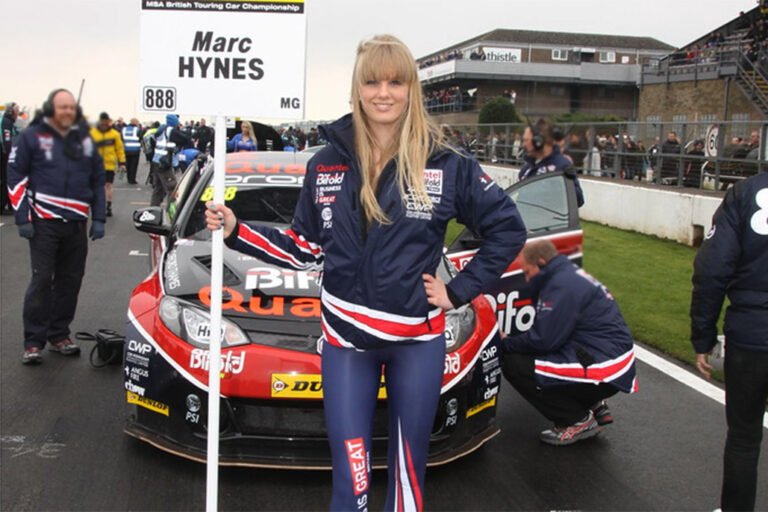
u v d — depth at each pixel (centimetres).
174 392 351
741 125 1131
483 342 380
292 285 388
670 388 519
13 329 608
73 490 343
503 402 493
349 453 239
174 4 285
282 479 358
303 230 254
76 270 538
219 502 336
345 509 240
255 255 265
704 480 379
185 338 353
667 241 1128
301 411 344
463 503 347
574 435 418
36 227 513
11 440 395
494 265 241
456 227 1170
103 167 539
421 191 233
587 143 1543
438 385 246
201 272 402
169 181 1250
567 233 466
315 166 245
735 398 303
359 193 235
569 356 407
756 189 291
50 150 506
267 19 285
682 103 2556
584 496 358
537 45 5259
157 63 286
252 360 340
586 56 5194
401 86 233
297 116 287
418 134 235
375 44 234
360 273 235
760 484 374
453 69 3506
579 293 397
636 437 433
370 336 237
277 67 286
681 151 1259
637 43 5238
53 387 476
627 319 696
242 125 1206
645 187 1219
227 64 285
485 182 240
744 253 294
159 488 347
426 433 246
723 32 2938
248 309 366
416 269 236
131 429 371
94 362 523
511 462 395
